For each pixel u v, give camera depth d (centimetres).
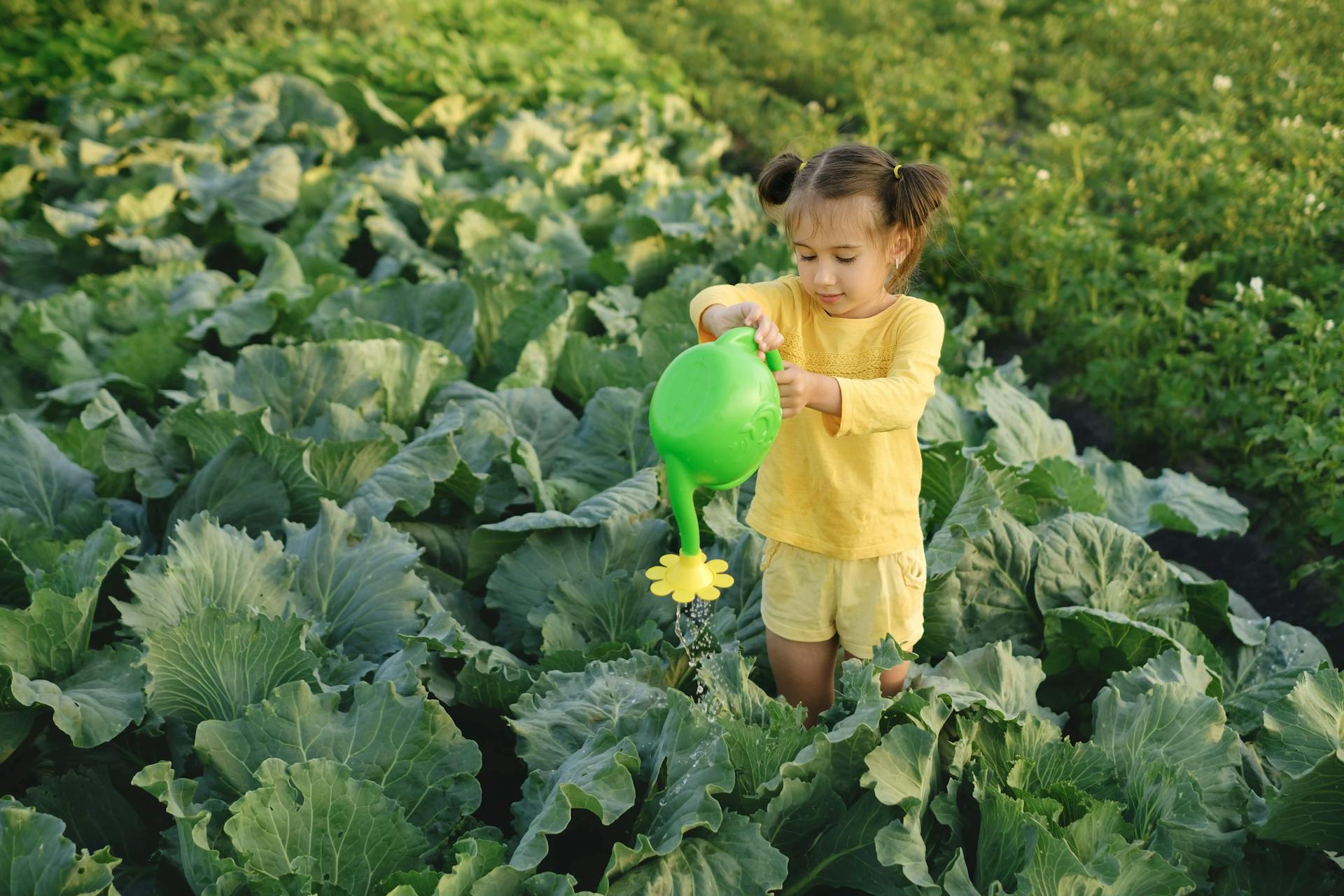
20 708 304
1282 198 720
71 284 658
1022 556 395
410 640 332
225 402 457
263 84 864
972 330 598
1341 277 650
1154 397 621
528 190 730
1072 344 677
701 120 1062
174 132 849
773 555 314
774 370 253
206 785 288
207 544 349
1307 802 295
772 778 287
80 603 315
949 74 1101
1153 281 666
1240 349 578
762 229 734
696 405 241
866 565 302
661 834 274
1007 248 749
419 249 671
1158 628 380
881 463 292
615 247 636
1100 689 383
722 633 362
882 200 262
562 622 362
